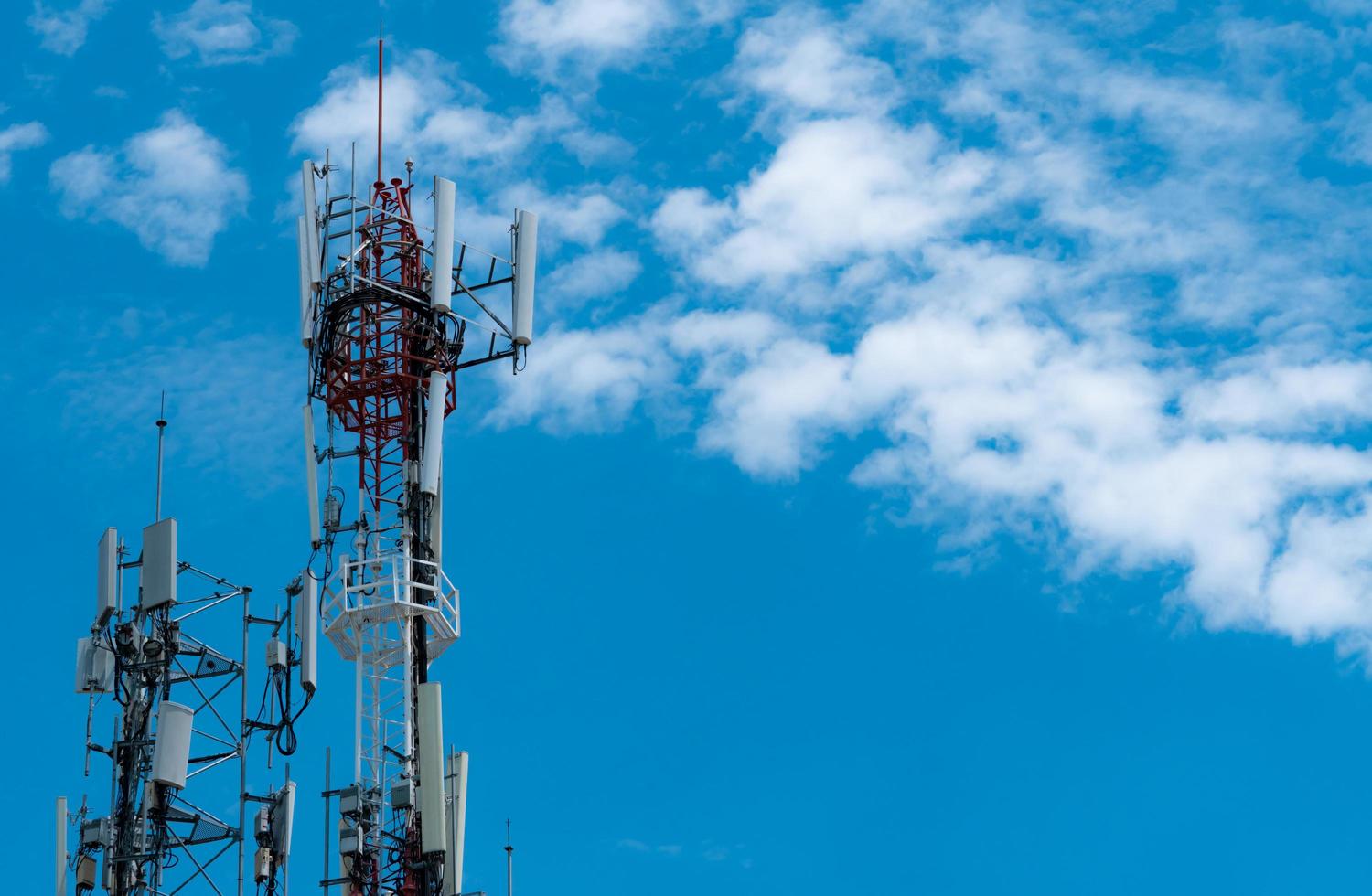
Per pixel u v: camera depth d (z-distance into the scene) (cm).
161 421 8581
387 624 9244
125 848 7925
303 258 9769
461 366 9794
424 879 8731
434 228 9700
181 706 8019
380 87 10225
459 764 8975
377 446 9569
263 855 8056
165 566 8219
